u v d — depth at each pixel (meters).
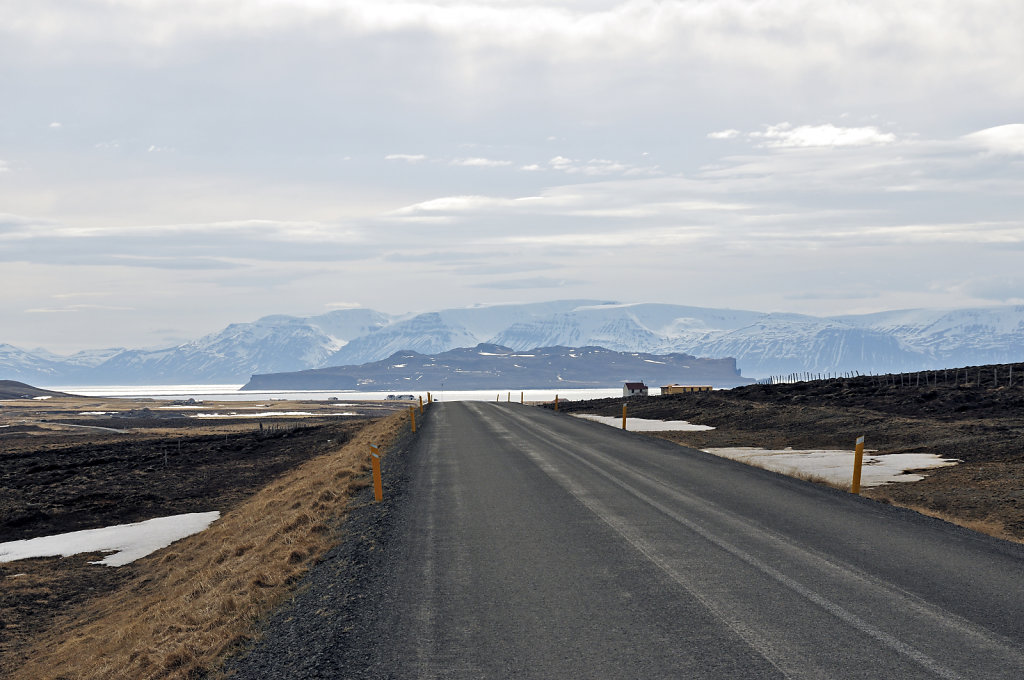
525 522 13.49
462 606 8.52
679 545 11.30
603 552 10.95
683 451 26.72
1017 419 30.70
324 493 20.08
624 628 7.53
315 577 10.88
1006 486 17.95
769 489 17.22
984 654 6.62
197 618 10.92
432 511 14.98
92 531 31.08
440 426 42.19
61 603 21.91
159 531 30.20
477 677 6.43
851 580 9.17
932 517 13.70
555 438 32.75
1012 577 9.30
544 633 7.48
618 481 18.64
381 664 6.88
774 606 8.12
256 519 24.44
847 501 15.52
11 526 31.78
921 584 8.97
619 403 67.06
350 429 58.44
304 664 7.16
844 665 6.39
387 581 9.80
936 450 25.22
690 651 6.82
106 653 13.68
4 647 18.45
